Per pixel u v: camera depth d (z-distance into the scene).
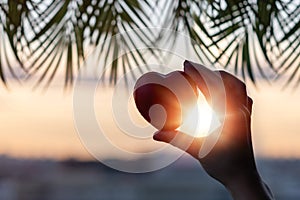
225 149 0.88
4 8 1.79
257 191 0.87
